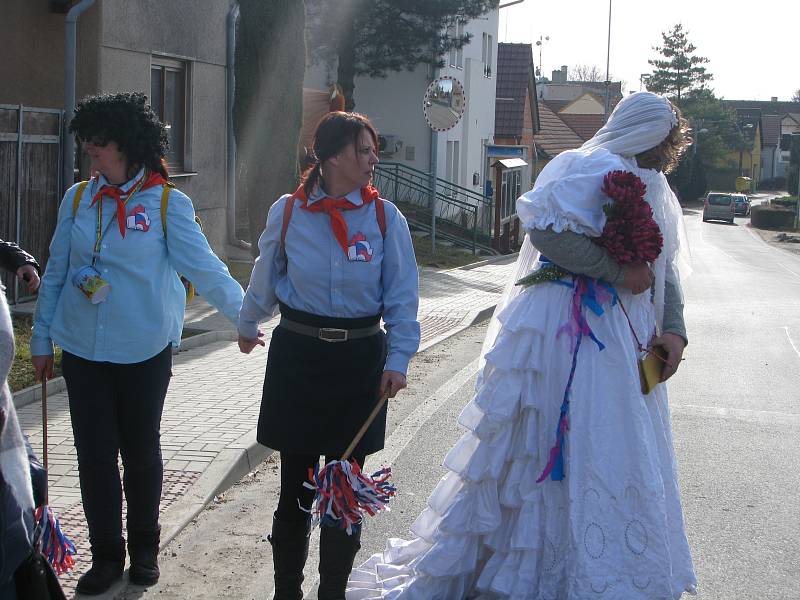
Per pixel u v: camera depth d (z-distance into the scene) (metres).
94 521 4.36
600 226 3.89
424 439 7.52
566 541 3.85
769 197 108.62
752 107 144.50
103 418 4.35
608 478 3.82
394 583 4.26
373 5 26.95
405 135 32.94
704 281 24.97
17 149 11.24
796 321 16.00
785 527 5.64
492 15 40.50
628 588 3.76
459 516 4.04
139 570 4.50
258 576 4.67
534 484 3.94
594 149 4.07
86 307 4.28
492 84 41.50
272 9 15.51
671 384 10.20
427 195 32.12
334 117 3.93
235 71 15.89
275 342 4.04
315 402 3.96
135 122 4.28
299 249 3.94
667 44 96.31
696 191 94.00
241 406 7.55
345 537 3.98
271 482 6.17
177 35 14.91
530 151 48.34
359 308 3.96
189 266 4.38
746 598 4.63
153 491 4.52
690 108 96.00
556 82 117.25
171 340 4.50
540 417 3.94
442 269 22.19
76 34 12.84
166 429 6.83
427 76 31.94
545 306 3.97
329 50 27.09
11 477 2.86
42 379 4.36
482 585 4.00
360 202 3.97
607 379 3.89
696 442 7.67
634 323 4.00
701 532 5.54
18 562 2.86
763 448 7.50
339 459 3.96
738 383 10.30
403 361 3.95
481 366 4.21
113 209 4.32
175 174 15.04
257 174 15.90
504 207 40.16
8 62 12.20
